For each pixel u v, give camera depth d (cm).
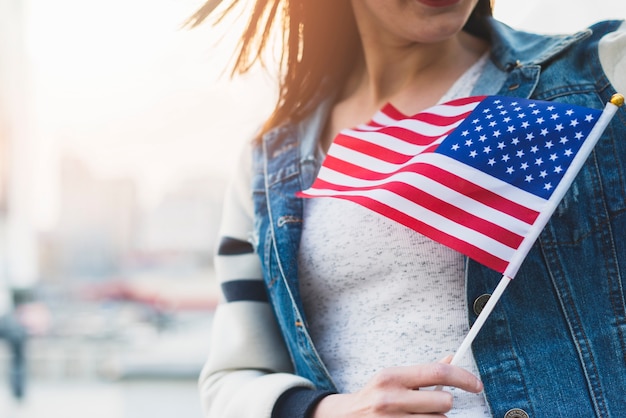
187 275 2833
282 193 153
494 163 125
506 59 141
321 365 140
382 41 151
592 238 125
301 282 147
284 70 165
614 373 121
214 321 163
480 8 150
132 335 1374
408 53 150
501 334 126
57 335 1321
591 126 121
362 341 138
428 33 134
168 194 4091
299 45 164
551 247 126
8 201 2283
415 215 126
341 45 163
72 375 1115
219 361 158
